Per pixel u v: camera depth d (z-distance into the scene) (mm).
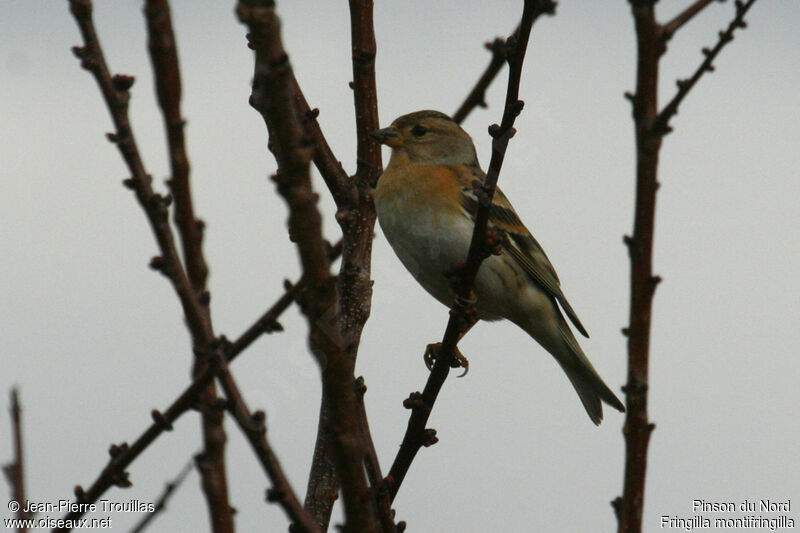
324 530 8219
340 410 5285
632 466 5359
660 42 5211
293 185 4539
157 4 4836
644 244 5234
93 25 5582
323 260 4742
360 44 9789
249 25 4234
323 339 5078
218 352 5473
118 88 5598
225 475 5449
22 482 5191
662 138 5141
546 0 7047
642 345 5293
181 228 5551
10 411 5266
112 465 6133
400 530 7344
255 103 8352
